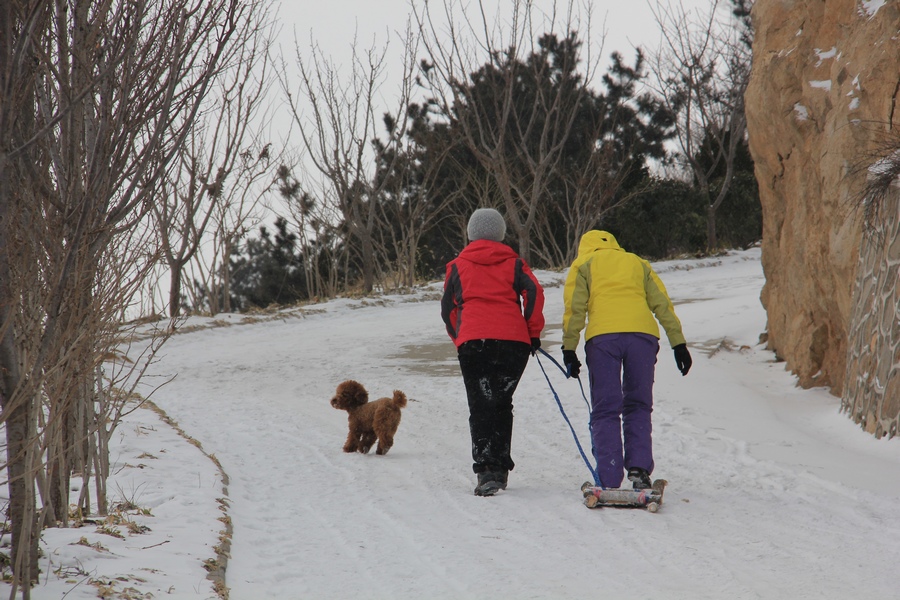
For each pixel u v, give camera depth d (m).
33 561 9.66
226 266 67.06
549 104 105.25
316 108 73.56
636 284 16.48
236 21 10.98
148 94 10.28
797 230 31.66
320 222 82.75
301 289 110.94
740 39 103.81
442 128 102.19
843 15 29.31
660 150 120.00
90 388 13.26
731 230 108.81
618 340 16.03
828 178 27.66
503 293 16.89
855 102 26.03
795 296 31.88
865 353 22.97
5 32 8.24
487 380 16.47
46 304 9.07
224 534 12.73
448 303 17.39
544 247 100.31
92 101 10.25
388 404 20.17
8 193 8.79
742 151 115.06
